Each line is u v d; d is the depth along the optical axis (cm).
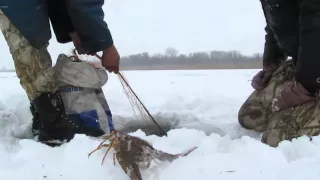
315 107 287
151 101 508
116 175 207
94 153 222
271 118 314
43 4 279
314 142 248
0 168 220
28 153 233
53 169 214
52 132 276
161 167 214
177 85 768
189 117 397
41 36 277
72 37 326
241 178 199
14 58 279
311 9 267
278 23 313
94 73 305
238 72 1263
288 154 234
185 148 244
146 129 363
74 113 297
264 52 364
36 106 279
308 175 196
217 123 378
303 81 282
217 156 223
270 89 342
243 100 505
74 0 274
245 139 257
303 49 276
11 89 636
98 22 281
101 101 322
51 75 280
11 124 335
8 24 276
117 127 366
